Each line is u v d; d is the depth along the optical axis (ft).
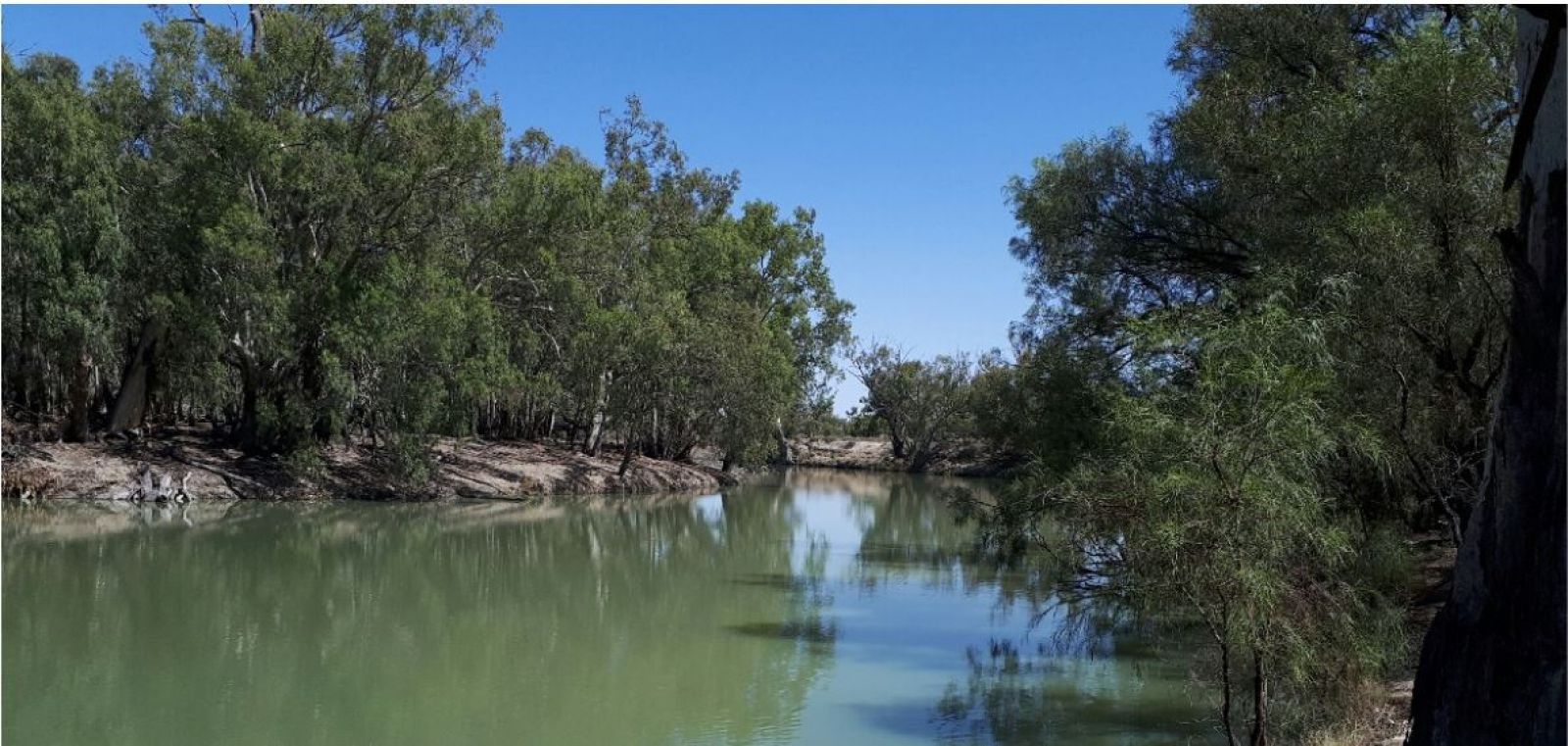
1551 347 15.43
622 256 137.69
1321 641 27.89
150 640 53.16
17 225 92.43
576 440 182.29
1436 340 36.04
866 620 59.52
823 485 182.09
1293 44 57.06
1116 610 39.81
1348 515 39.14
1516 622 15.74
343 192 103.96
